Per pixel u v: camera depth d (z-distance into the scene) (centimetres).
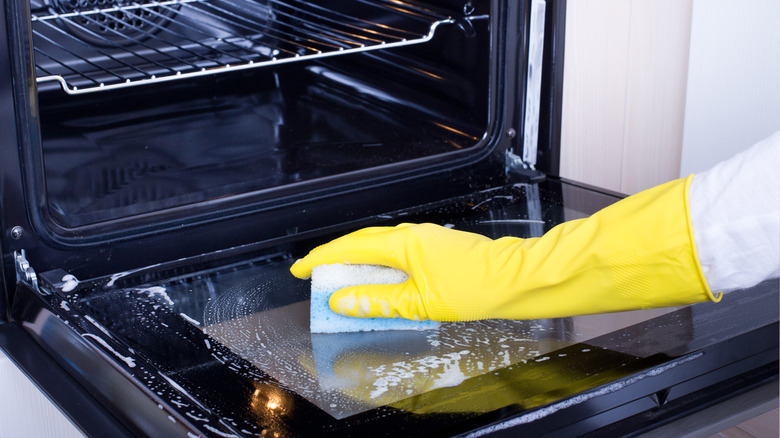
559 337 84
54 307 91
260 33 165
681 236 70
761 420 87
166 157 137
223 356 81
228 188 123
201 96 167
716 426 75
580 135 134
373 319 87
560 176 135
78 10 142
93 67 147
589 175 139
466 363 79
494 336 85
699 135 135
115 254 102
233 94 169
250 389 74
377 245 88
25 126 91
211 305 93
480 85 129
